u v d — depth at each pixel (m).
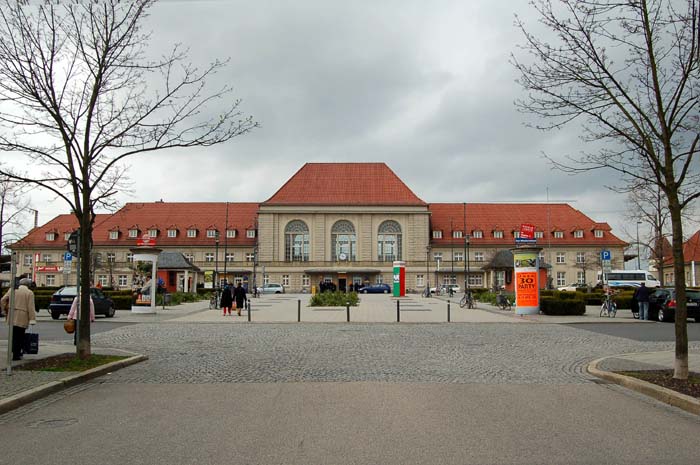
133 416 8.84
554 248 93.81
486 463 6.44
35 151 16.33
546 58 12.27
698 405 9.11
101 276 92.00
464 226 94.88
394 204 90.88
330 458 6.62
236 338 20.88
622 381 11.55
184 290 58.31
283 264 90.06
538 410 9.16
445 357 15.63
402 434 7.66
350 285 90.44
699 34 11.07
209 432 7.83
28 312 14.39
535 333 22.97
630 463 6.46
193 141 14.35
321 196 92.25
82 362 13.48
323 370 13.30
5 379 11.45
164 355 16.14
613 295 39.84
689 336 21.94
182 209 99.50
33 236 94.06
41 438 7.61
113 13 13.74
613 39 11.97
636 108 11.84
